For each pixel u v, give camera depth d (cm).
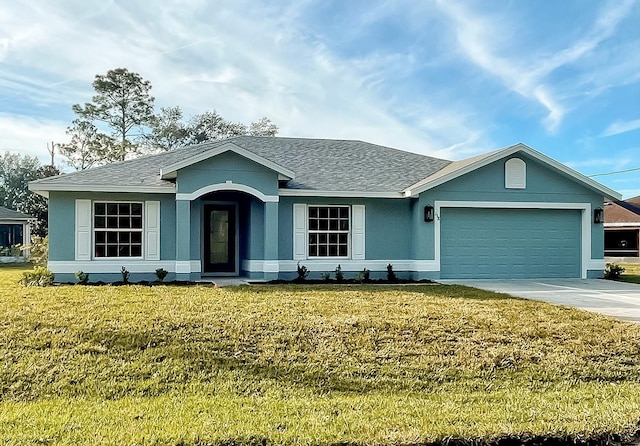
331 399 551
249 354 673
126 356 654
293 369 632
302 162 1792
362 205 1611
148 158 1678
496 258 1638
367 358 670
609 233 3394
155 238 1472
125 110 4534
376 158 1908
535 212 1662
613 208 3353
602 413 510
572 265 1681
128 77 4462
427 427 467
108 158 4459
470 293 1211
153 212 1471
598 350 720
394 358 673
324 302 1012
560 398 561
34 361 630
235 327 773
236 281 1458
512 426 471
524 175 1639
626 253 3288
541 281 1568
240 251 1658
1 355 643
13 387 568
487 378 625
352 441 439
